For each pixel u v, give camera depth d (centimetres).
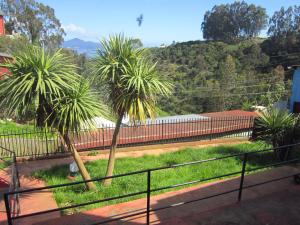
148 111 848
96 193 804
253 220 464
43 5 5594
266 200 529
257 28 11025
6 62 743
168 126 1537
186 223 454
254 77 6059
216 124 1681
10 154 1177
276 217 474
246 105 4938
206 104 5531
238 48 7819
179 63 7075
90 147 1262
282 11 7888
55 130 850
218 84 5697
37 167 1086
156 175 923
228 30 11062
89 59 836
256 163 1060
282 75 5606
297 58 6625
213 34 11412
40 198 791
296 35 7356
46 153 1184
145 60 837
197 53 7469
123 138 1357
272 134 1099
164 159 1157
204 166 1020
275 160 1091
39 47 754
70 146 824
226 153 1230
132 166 1055
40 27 5509
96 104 805
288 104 1909
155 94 841
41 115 781
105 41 833
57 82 744
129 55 820
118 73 820
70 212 696
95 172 985
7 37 3234
